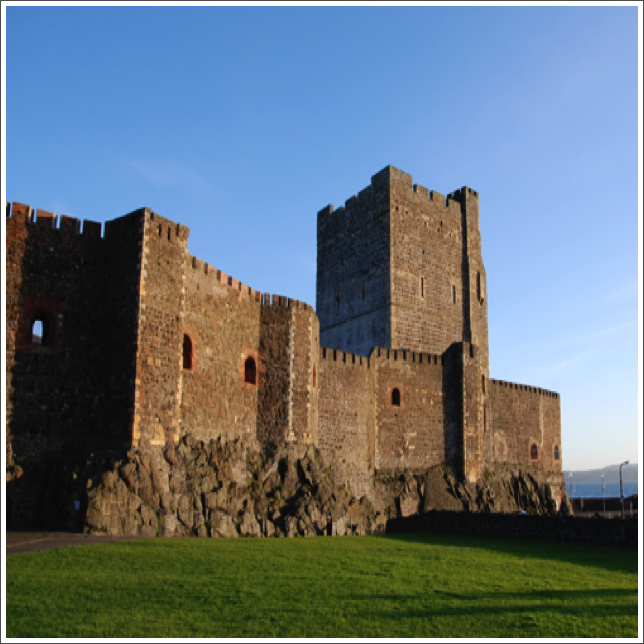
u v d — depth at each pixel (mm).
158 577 16344
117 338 29031
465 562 20500
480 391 51312
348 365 44469
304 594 15055
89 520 24406
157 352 29141
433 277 56656
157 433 28734
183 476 29016
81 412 28453
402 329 53375
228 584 15812
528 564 20281
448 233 58781
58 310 28562
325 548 23641
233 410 34781
